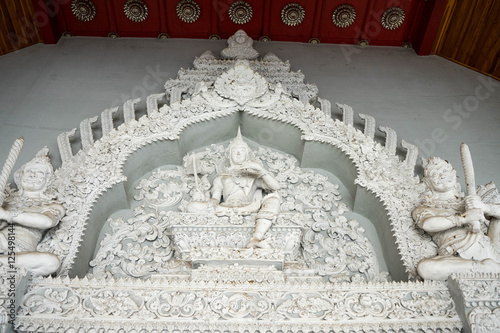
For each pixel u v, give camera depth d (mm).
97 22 7414
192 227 4715
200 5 7312
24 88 6445
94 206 4898
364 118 5863
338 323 3848
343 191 5543
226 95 5844
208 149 5965
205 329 3799
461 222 4336
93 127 5844
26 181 4605
